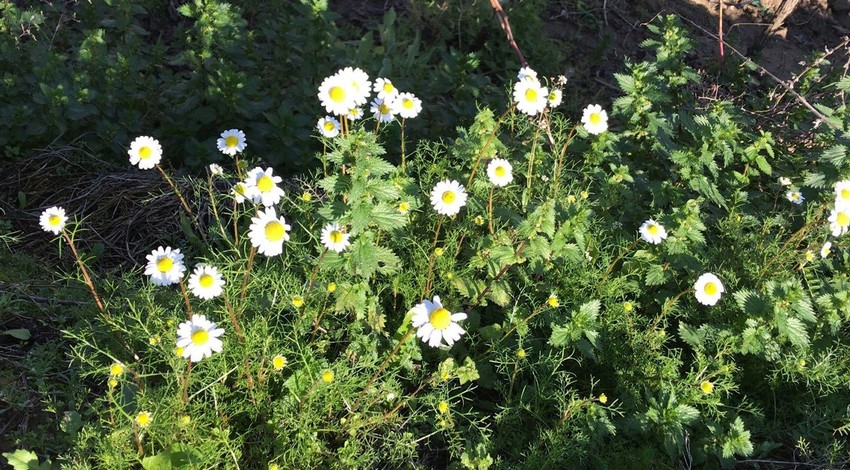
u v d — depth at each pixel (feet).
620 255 2.64
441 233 2.77
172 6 4.55
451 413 2.27
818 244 2.84
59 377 2.26
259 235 1.97
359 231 2.24
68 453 1.96
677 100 3.69
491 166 2.48
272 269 2.43
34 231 2.89
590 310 2.36
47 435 2.11
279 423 2.07
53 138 3.27
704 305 2.69
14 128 3.18
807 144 3.72
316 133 3.54
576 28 5.05
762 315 2.45
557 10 5.14
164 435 1.90
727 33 4.97
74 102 3.19
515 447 2.25
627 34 5.10
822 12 5.63
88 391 2.14
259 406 2.10
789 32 5.41
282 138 3.35
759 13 5.43
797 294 2.42
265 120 3.53
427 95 4.01
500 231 2.46
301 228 2.67
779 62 4.99
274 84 3.62
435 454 2.28
